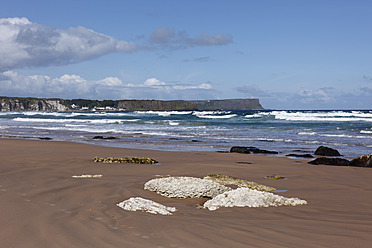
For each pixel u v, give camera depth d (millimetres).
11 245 3189
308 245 3467
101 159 11578
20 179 7379
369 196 6656
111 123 46469
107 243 3316
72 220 4113
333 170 10914
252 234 3812
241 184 7660
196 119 55750
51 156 13094
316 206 5684
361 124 39125
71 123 46812
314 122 44438
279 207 5531
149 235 3623
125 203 5074
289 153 17422
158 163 12086
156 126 39438
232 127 37406
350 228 4219
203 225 4125
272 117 54500
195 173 9484
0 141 20531
